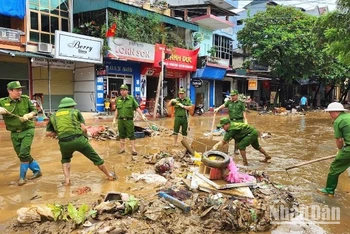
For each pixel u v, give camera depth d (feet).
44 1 52.37
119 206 14.24
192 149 27.07
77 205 15.46
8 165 23.75
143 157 26.17
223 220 13.96
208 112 84.38
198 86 80.69
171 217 14.20
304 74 92.84
